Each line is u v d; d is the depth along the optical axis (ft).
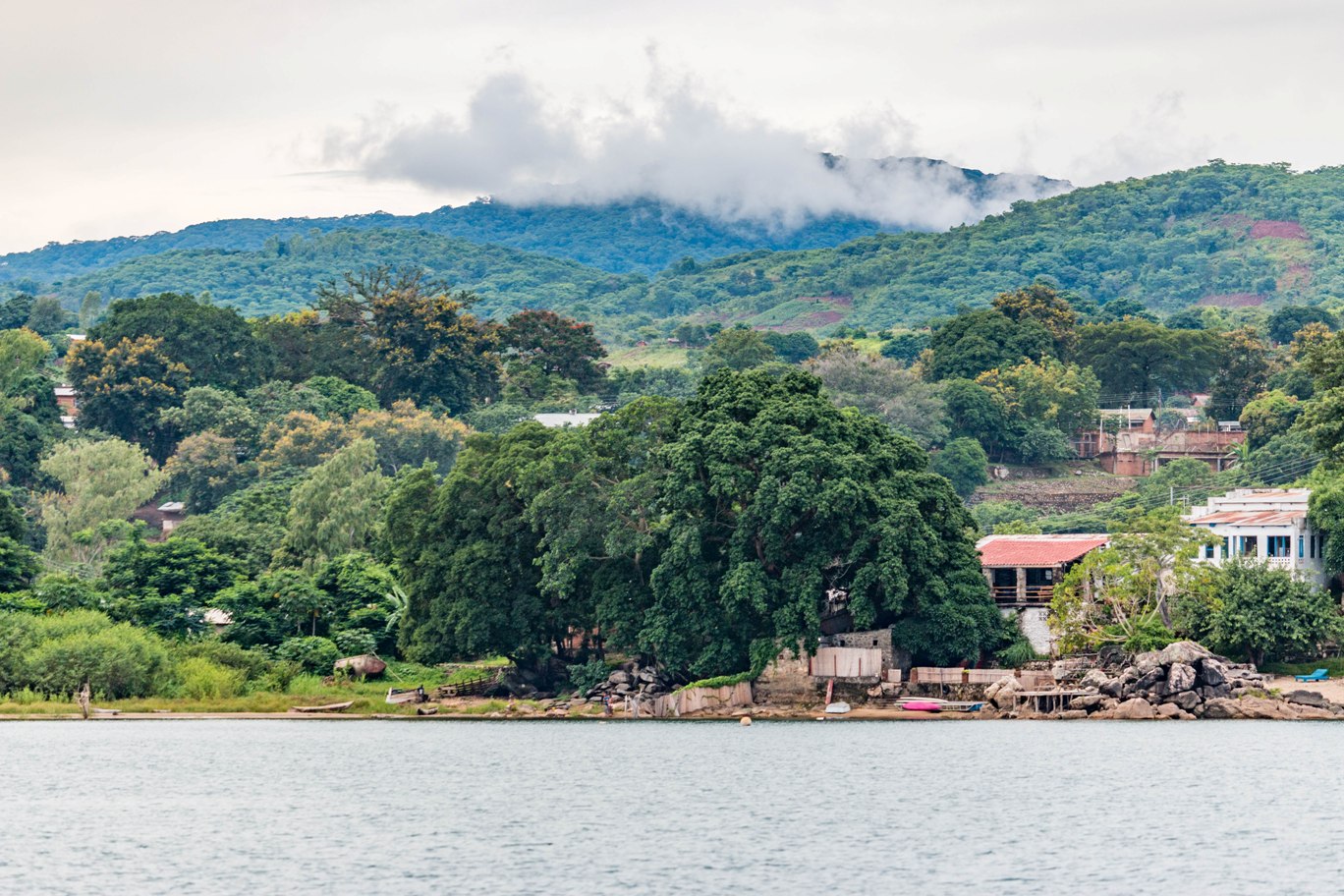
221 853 458.09
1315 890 413.18
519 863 444.96
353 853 458.09
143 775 594.24
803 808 525.34
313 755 655.35
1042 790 555.69
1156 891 412.16
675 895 409.28
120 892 412.16
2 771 601.21
